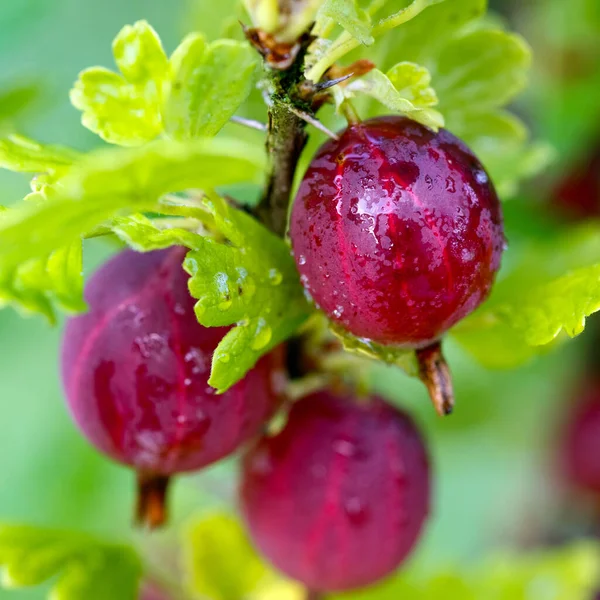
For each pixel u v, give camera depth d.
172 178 0.19
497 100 0.22
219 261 0.20
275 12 0.19
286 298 0.20
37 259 0.19
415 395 0.34
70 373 0.21
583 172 0.27
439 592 0.26
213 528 0.25
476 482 0.40
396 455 0.23
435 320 0.20
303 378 0.22
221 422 0.21
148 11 0.32
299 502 0.22
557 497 0.31
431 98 0.20
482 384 0.34
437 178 0.20
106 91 0.20
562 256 0.23
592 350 0.30
